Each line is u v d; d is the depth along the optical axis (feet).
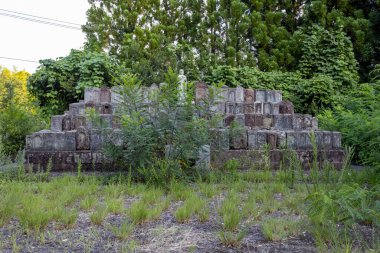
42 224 10.92
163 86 18.61
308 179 18.74
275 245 9.54
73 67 37.70
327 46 45.32
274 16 51.49
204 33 50.72
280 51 49.62
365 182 15.85
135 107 18.71
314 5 49.93
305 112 40.04
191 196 14.33
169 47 47.01
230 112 27.35
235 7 48.34
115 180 18.15
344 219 9.48
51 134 22.82
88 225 11.17
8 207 11.84
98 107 26.53
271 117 26.48
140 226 11.16
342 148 24.13
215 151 20.51
